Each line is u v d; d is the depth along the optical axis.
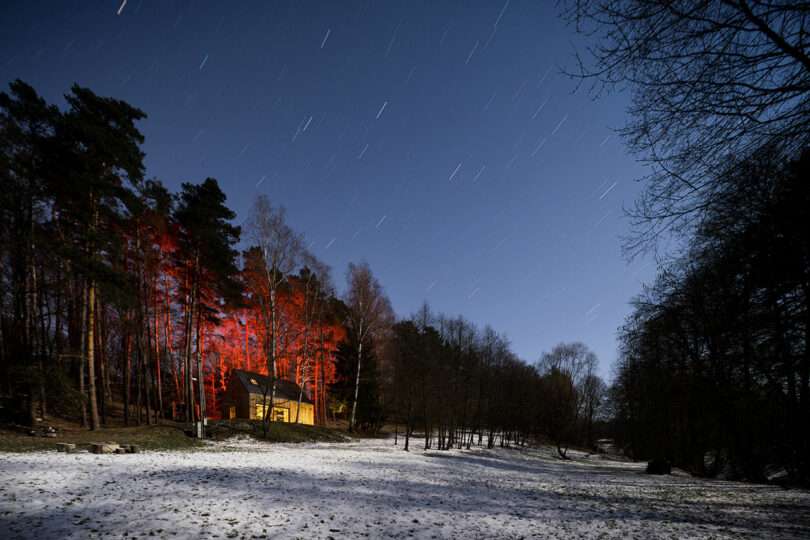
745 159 4.64
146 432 25.12
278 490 11.62
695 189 4.89
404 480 16.45
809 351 12.36
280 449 25.55
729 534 8.85
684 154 4.79
